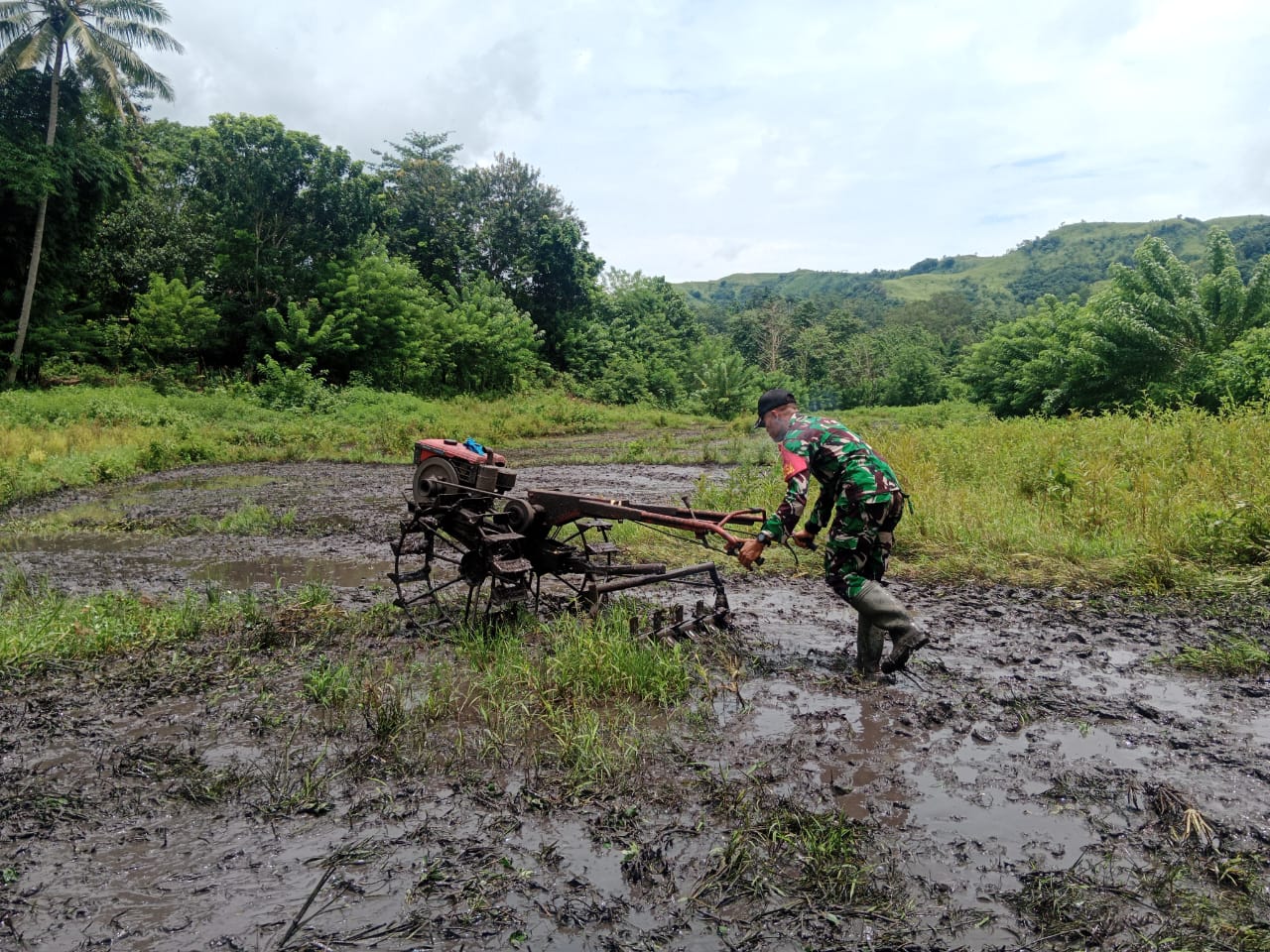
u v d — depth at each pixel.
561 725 4.02
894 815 3.21
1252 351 19.78
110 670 5.00
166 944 2.53
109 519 11.25
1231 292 21.95
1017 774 3.52
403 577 5.97
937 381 65.56
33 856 3.03
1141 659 4.95
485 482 5.46
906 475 9.84
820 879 2.80
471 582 5.68
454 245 47.09
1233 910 2.63
